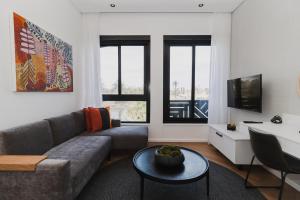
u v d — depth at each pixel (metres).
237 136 2.55
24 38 1.97
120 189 2.04
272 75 2.52
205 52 3.94
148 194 1.95
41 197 1.30
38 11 2.30
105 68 4.00
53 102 2.68
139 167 1.78
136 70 4.00
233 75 3.68
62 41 2.86
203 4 3.40
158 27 3.80
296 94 2.12
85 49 3.72
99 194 1.94
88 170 1.83
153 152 2.17
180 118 4.02
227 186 2.12
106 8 3.55
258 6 2.84
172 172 1.68
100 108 3.39
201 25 3.78
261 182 2.21
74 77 3.44
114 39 3.82
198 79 3.98
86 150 2.09
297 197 1.91
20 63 1.92
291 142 1.57
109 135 2.93
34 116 2.23
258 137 1.76
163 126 3.92
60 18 2.88
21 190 1.30
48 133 2.13
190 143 3.81
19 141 1.68
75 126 2.83
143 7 3.53
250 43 3.07
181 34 3.80
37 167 1.29
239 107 3.06
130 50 3.97
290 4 2.19
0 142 1.54
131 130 3.15
